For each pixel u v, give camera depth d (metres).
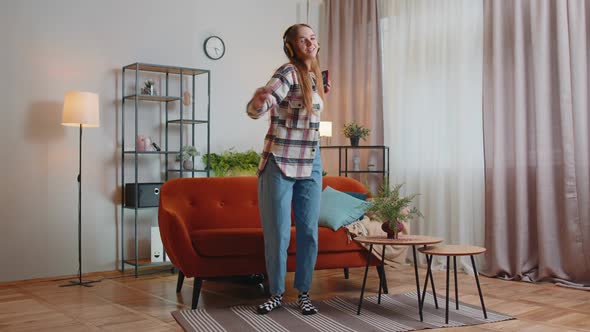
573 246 3.97
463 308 3.25
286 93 2.90
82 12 4.73
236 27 5.64
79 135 4.71
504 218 4.35
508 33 4.39
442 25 4.88
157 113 5.14
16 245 4.42
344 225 3.73
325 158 5.96
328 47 5.92
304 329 2.76
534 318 3.04
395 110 5.29
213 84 5.48
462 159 4.68
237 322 2.90
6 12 4.40
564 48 4.00
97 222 4.79
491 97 4.46
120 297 3.72
